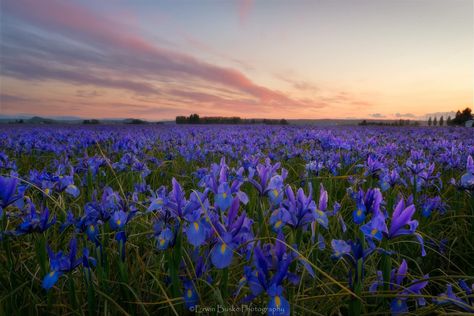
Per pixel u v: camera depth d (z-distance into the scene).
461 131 27.39
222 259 1.96
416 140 14.98
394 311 2.24
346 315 2.70
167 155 9.02
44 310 2.44
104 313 2.26
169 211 2.33
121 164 5.99
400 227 2.19
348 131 25.75
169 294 2.44
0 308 2.28
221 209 2.19
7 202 2.55
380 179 4.57
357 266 2.04
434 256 3.74
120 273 2.37
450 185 5.35
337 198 5.32
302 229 2.28
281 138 14.06
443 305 2.34
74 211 4.26
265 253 2.09
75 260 2.22
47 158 10.01
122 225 2.49
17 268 2.90
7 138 14.95
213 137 16.52
